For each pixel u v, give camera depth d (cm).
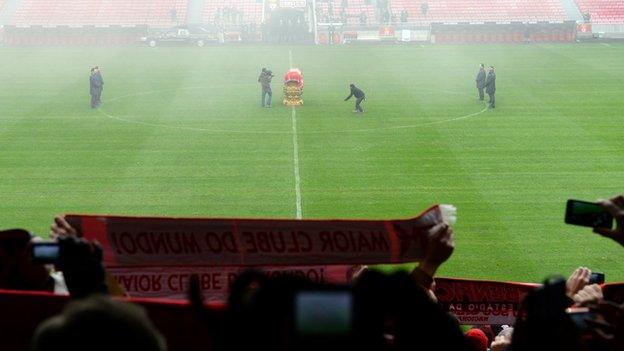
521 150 3234
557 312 322
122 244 605
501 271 2042
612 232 427
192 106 4159
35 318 459
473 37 6744
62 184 2811
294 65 5581
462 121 3762
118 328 263
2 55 6112
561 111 3966
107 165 3044
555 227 2348
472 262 2097
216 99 4350
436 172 2938
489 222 2398
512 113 3928
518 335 333
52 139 3450
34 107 4106
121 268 623
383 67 5494
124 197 2680
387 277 286
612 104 4128
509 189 2727
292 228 600
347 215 2516
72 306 270
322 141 3403
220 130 3612
